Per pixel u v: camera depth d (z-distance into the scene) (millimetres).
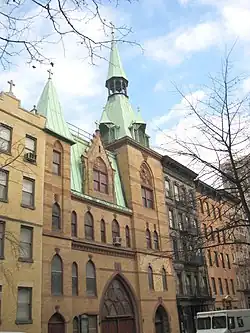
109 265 34812
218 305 50188
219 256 54406
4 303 23578
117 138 44688
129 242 38562
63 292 28453
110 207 37156
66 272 29297
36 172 29078
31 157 28797
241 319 35031
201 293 46938
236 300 54875
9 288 24109
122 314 34719
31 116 30312
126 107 48438
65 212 31078
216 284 51469
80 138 39500
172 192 47750
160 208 44250
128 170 41625
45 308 26562
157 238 42312
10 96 28797
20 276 25188
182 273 44594
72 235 31938
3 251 24672
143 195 42875
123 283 36031
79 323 29422
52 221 29766
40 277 26578
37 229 27641
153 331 36719
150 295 38031
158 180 45906
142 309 36344
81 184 35750
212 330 33156
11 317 23703
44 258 27828
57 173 31906
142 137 46750
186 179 51281
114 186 39719
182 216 47344
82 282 31219
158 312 39188
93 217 34875
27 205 27531
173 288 41781
